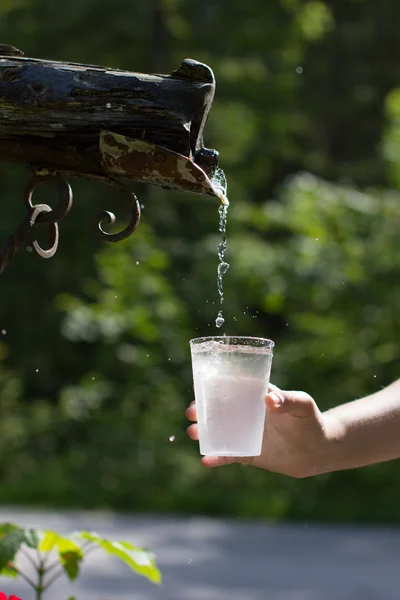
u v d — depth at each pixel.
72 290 17.19
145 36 17.72
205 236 16.55
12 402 14.23
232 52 17.77
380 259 12.21
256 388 2.20
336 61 19.34
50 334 16.97
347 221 12.46
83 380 13.91
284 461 2.51
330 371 12.23
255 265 12.62
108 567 7.90
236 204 15.92
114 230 13.18
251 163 18.19
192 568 7.99
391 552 8.75
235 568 8.01
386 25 19.33
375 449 2.54
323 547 9.01
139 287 12.81
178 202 16.97
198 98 2.09
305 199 12.51
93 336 12.88
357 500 11.23
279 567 8.06
